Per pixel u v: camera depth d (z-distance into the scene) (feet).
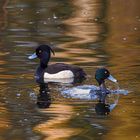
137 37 76.43
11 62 63.77
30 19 89.92
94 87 53.47
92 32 80.38
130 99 49.57
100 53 67.31
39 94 52.03
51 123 44.09
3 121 44.60
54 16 92.22
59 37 77.00
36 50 63.87
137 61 62.64
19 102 49.42
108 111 46.57
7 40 75.46
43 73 60.59
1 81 56.08
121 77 56.18
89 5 101.30
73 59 65.05
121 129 42.32
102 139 40.34
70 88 54.60
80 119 44.91
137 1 102.58
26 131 42.24
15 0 106.01
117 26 84.58
